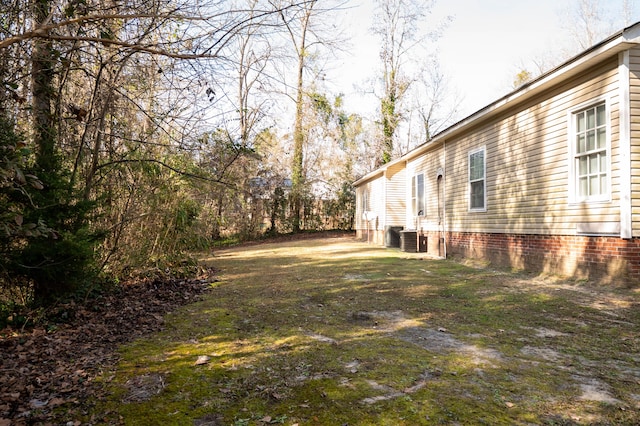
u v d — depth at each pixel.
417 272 8.68
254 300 5.82
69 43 4.58
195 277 8.20
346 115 28.78
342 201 28.39
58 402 2.52
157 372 3.06
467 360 3.28
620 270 6.08
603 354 3.44
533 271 8.06
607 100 6.30
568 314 4.85
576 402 2.51
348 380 2.86
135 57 5.29
